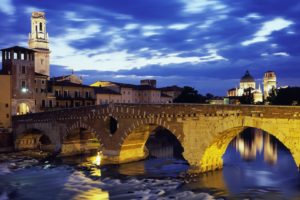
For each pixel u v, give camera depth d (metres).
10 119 101.50
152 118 69.62
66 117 87.12
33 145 103.50
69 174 69.62
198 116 62.91
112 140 77.31
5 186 62.34
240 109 57.78
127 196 53.69
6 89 101.44
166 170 70.38
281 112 53.50
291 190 53.97
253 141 115.75
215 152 66.31
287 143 53.16
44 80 122.81
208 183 58.66
